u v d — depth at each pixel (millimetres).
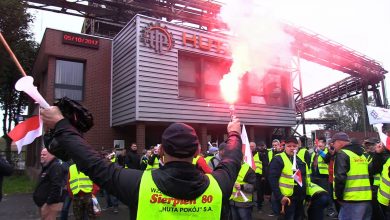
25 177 18750
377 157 5770
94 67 14180
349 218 5168
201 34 13617
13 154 22812
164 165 1678
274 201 5883
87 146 1642
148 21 12477
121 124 13164
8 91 23203
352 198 5141
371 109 5844
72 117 1704
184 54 13320
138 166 10984
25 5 15039
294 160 5648
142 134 12219
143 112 11938
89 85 13977
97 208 6301
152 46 12383
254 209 10070
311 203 5781
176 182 1601
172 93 12641
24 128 1869
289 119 15445
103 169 1618
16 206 10805
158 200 1601
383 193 5664
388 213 6059
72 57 13742
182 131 1640
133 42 12438
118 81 13656
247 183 5730
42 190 5773
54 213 5781
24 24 15656
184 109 12820
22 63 18969
